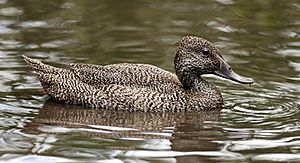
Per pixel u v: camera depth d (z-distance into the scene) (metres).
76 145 15.34
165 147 15.35
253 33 23.16
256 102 18.36
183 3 25.91
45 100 18.23
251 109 17.91
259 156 14.88
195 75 18.42
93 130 16.31
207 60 18.33
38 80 19.39
